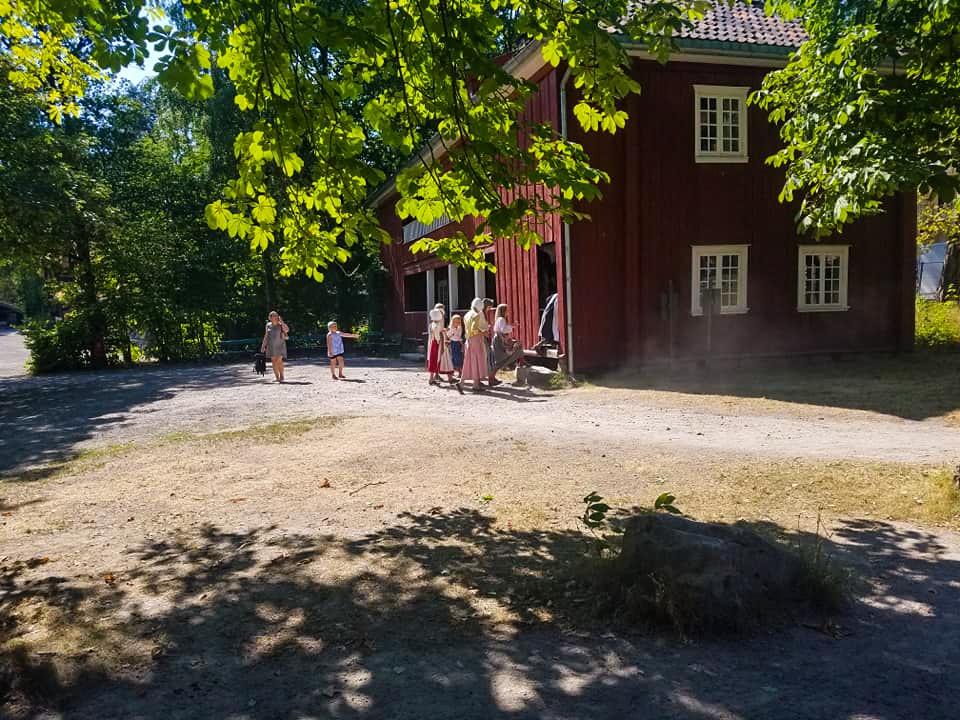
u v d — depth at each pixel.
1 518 6.64
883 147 6.64
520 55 14.52
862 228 16.56
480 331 14.11
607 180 4.93
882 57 7.16
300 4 4.28
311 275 6.05
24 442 10.79
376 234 5.21
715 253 15.42
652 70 14.70
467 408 12.06
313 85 4.68
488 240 5.45
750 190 15.56
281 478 7.71
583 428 9.81
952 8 6.27
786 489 6.70
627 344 14.84
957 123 6.86
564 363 14.66
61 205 19.05
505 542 5.52
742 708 3.24
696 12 4.73
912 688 3.40
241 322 30.23
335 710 3.33
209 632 4.16
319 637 4.07
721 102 15.30
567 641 3.93
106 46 4.30
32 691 3.53
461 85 4.59
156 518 6.46
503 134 4.91
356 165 4.61
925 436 8.72
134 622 4.30
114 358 25.77
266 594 4.68
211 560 5.32
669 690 3.41
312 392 15.07
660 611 4.02
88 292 24.98
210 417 12.15
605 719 3.19
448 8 4.36
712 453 8.04
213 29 4.36
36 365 24.27
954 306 20.55
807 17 8.22
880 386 12.50
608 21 4.70
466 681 3.56
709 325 14.94
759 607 4.05
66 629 4.21
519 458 8.15
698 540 4.14
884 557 5.11
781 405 11.04
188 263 26.56
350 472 7.84
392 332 30.17
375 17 4.32
